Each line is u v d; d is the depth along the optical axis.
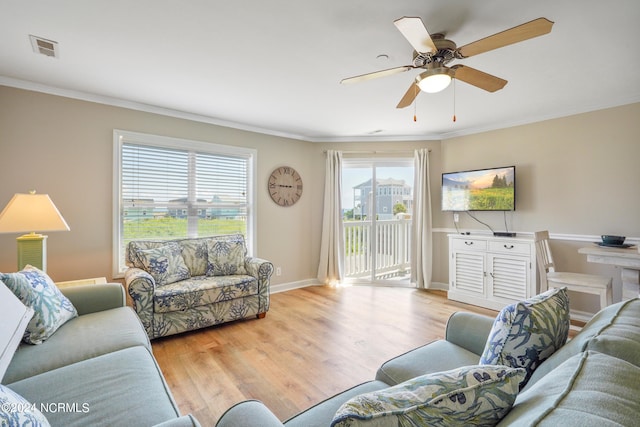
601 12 1.68
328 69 2.41
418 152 4.43
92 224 2.99
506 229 3.80
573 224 3.28
